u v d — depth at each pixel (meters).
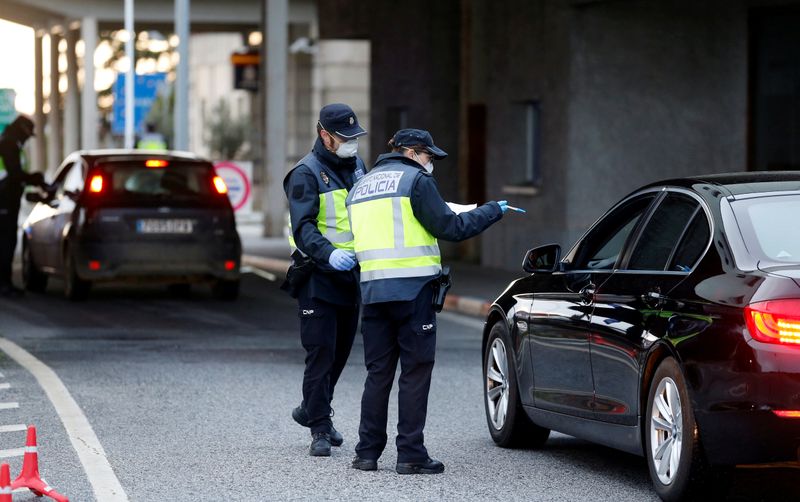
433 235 17.88
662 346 15.91
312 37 112.31
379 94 64.44
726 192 16.41
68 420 21.64
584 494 16.73
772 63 48.16
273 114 73.69
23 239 44.97
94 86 106.62
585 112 48.28
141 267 40.28
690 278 15.94
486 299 40.94
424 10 61.38
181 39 62.00
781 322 14.55
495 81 53.38
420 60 61.66
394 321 18.08
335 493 16.72
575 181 48.41
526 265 18.88
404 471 17.95
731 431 14.77
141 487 16.95
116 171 40.59
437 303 17.95
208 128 127.62
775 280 14.80
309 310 19.25
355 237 18.09
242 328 35.06
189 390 24.81
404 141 18.16
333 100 113.00
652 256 17.05
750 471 14.98
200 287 47.25
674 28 48.50
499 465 18.66
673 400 15.73
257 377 26.48
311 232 18.88
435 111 61.28
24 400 23.50
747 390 14.61
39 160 119.44
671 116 48.69
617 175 48.69
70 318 36.75
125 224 40.12
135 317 37.28
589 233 18.81
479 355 30.38
